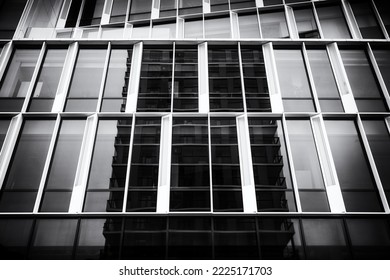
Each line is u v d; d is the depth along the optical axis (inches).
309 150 473.7
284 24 610.5
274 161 464.1
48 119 495.2
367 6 606.9
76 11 634.2
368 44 559.8
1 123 485.7
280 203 430.9
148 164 459.2
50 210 418.6
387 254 388.5
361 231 403.9
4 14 595.5
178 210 424.2
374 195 432.5
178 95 529.7
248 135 481.1
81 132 486.6
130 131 491.5
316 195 434.9
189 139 485.1
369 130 484.7
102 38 590.9
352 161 460.1
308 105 516.1
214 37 607.2
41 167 450.6
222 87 537.3
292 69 554.9
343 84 526.0
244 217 416.5
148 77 549.3
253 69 555.8
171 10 645.3
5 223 404.5
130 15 639.1
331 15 611.2
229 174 452.4
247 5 641.0
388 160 457.4
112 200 430.3
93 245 394.9
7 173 444.1
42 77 538.0
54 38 578.6
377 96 515.8
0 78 522.0
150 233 405.4
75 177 438.9
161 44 585.0
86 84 536.7
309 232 405.1
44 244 392.8
